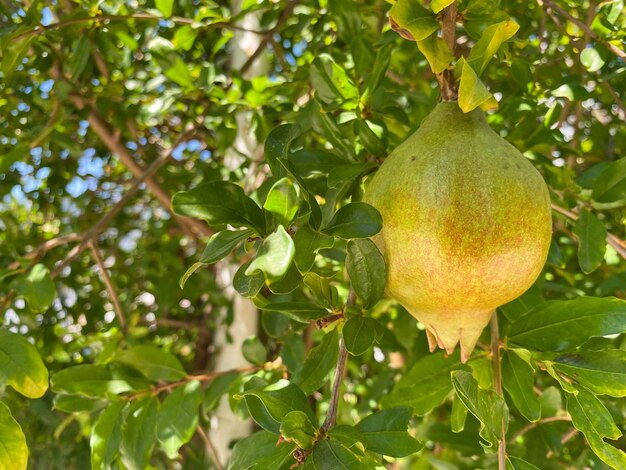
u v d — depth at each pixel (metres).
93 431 0.47
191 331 0.95
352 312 0.33
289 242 0.25
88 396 0.47
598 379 0.32
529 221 0.27
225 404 0.74
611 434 0.31
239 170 0.68
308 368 0.35
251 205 0.30
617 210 0.55
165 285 0.77
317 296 0.34
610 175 0.42
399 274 0.29
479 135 0.28
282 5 0.61
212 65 0.59
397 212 0.28
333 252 0.51
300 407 0.30
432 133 0.29
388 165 0.30
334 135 0.40
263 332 0.77
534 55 0.55
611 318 0.33
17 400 0.75
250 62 0.60
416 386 0.40
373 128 0.40
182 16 0.61
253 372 0.51
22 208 1.01
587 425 0.31
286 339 0.51
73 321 0.83
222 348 0.80
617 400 0.53
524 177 0.28
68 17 0.55
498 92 0.62
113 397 0.47
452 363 0.40
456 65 0.31
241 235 0.29
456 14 0.32
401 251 0.28
